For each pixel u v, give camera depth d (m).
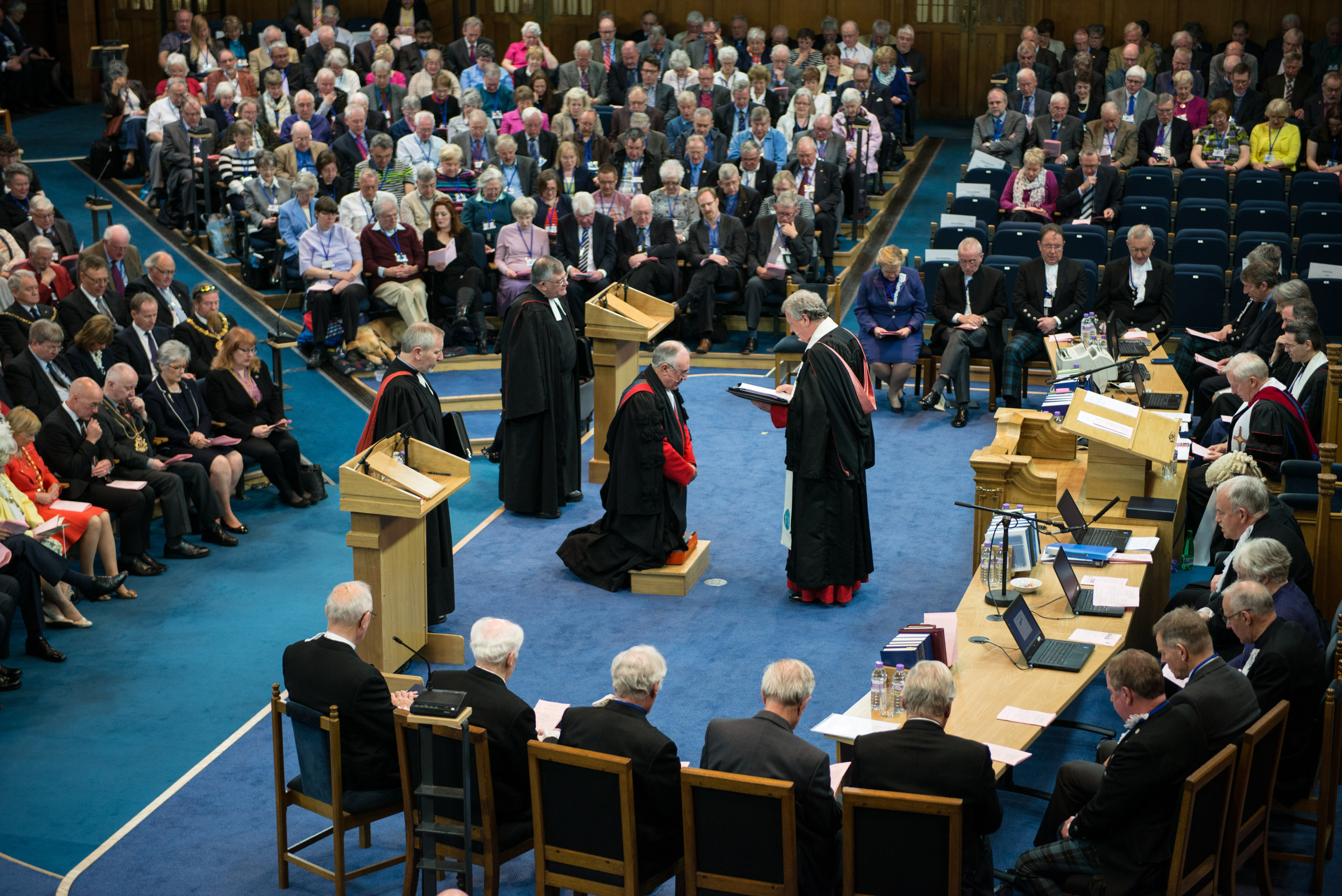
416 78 17.16
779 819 4.45
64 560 7.59
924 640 5.54
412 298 12.24
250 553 8.91
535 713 5.71
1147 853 4.69
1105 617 6.23
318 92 17.38
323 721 5.06
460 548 8.92
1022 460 7.53
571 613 7.95
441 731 4.89
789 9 21.17
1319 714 5.45
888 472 10.16
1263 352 9.96
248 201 13.69
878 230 15.58
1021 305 11.38
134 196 16.28
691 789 4.55
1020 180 13.81
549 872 4.85
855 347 7.85
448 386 11.97
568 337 9.38
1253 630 5.46
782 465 10.38
